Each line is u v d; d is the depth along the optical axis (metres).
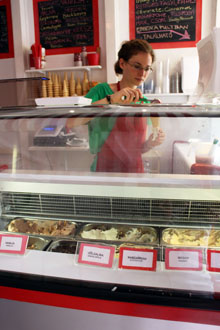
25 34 2.86
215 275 0.80
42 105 1.10
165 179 0.94
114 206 1.04
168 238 0.95
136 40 1.57
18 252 0.93
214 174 0.95
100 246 0.88
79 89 2.69
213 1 2.56
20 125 1.02
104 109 1.00
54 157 1.05
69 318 0.84
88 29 2.78
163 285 0.78
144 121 0.95
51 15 2.82
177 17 2.63
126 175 1.00
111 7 2.55
